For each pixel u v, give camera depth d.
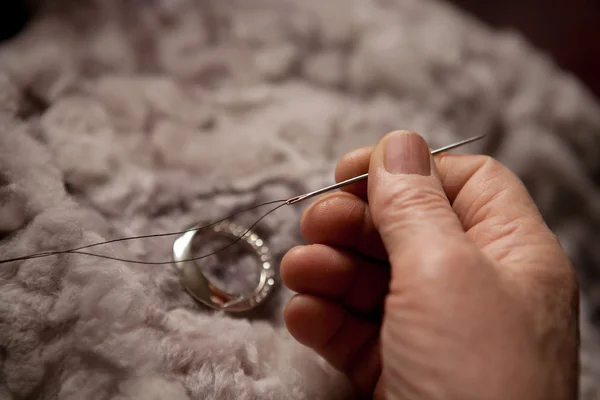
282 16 0.31
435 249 0.18
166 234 0.21
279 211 0.25
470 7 0.44
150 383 0.18
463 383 0.17
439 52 0.31
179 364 0.19
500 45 0.34
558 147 0.32
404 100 0.30
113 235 0.22
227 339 0.20
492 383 0.17
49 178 0.21
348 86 0.31
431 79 0.31
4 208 0.20
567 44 0.44
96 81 0.27
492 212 0.21
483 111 0.31
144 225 0.23
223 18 0.30
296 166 0.26
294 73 0.30
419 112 0.30
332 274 0.21
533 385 0.17
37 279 0.19
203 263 0.23
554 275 0.19
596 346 0.27
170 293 0.21
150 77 0.28
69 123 0.24
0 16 0.28
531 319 0.18
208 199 0.24
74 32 0.28
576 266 0.31
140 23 0.29
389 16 0.32
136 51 0.29
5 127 0.22
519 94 0.32
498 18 0.44
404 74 0.30
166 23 0.30
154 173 0.24
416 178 0.19
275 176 0.25
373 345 0.21
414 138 0.20
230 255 0.23
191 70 0.29
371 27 0.31
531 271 0.19
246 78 0.29
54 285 0.19
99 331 0.18
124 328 0.19
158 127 0.26
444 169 0.22
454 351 0.17
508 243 0.20
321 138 0.27
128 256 0.21
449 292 0.17
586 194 0.32
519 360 0.17
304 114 0.28
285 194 0.25
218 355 0.20
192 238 0.22
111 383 0.18
